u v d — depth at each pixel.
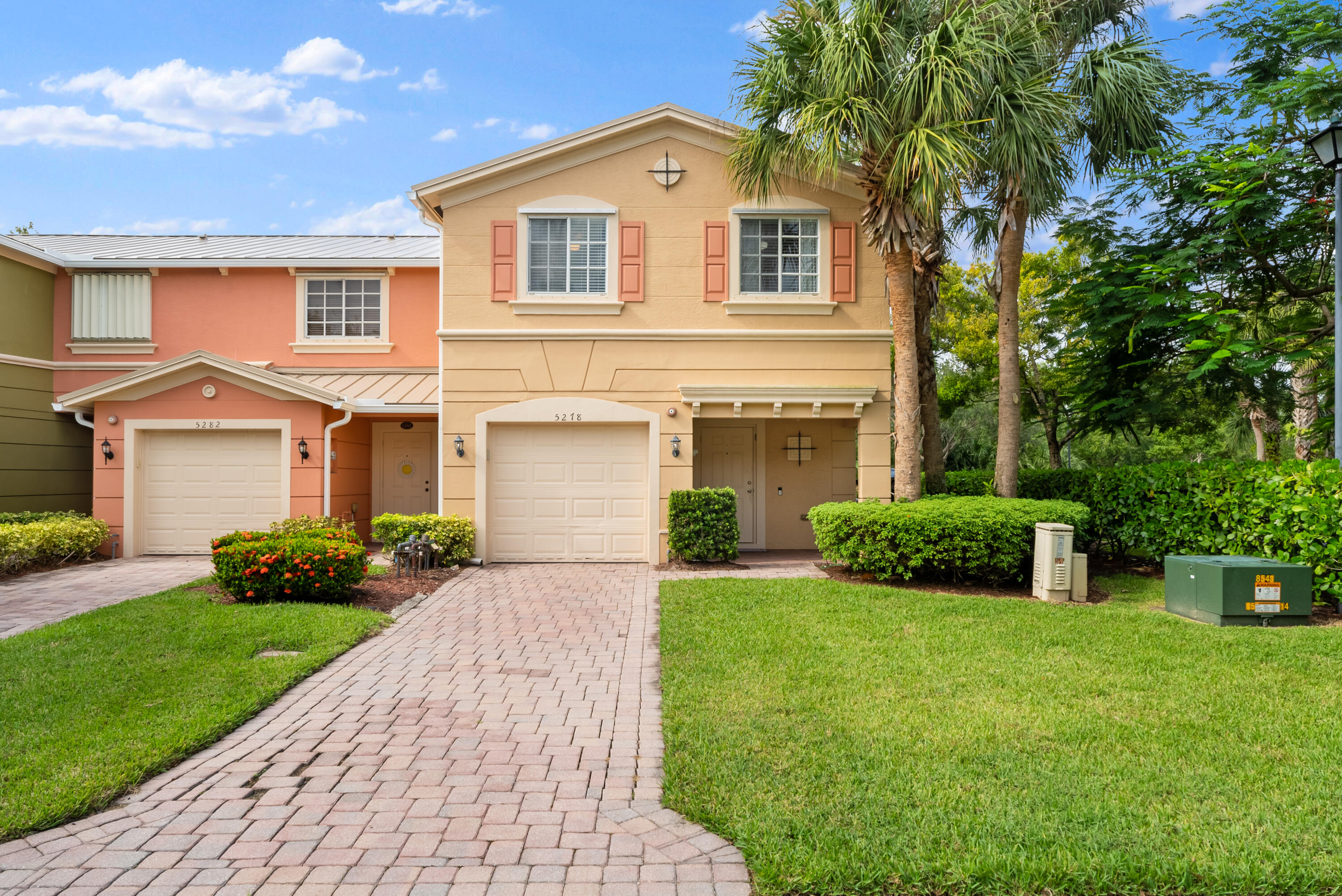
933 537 9.11
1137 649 6.47
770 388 11.47
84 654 6.32
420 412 12.83
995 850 3.29
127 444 12.52
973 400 23.66
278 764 4.36
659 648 6.78
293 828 3.61
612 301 11.58
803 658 6.28
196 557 12.52
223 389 12.62
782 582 9.49
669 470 11.63
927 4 9.96
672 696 5.41
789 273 11.80
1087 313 12.32
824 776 4.07
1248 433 21.19
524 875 3.21
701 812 3.70
